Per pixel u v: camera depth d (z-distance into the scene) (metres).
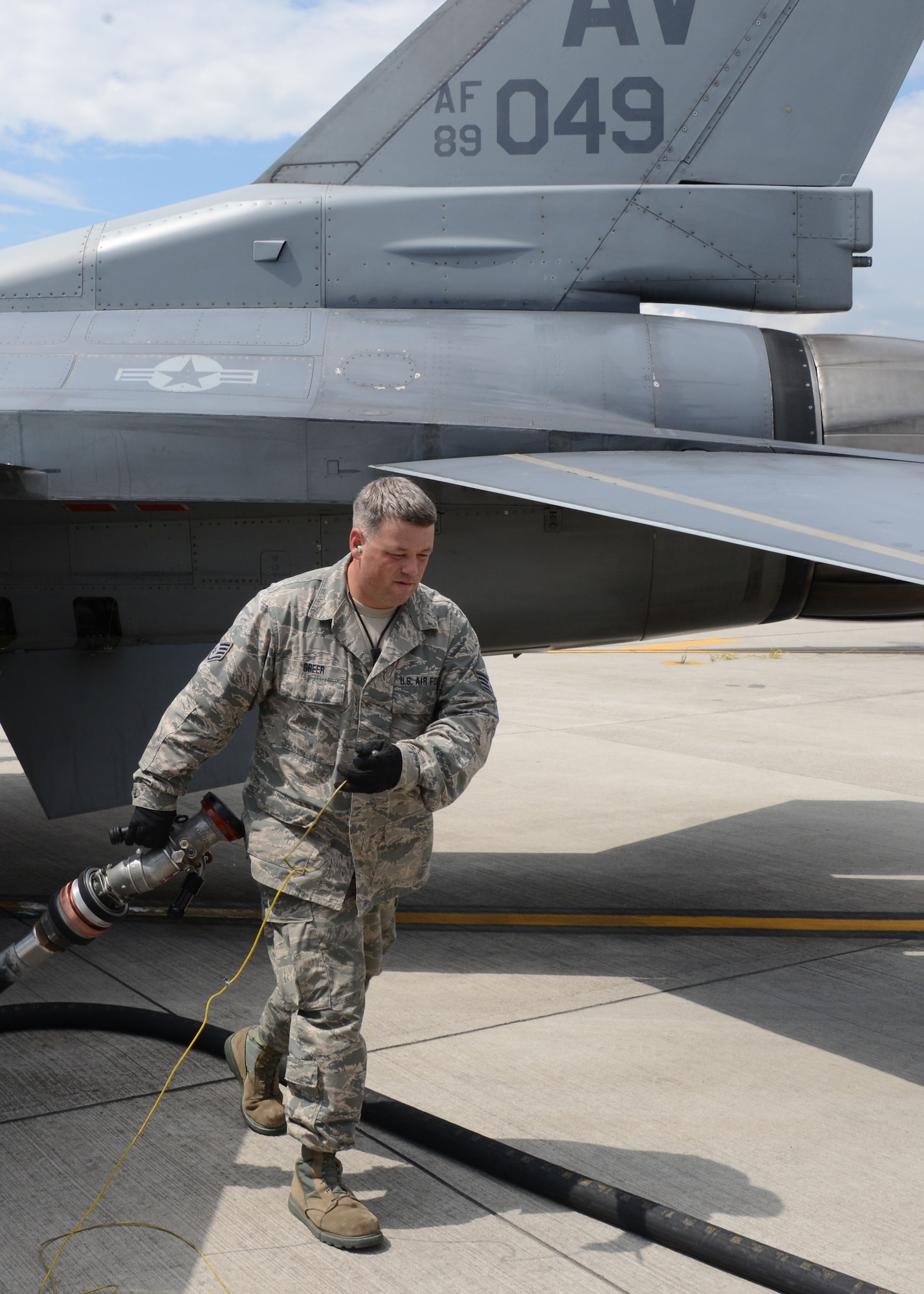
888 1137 2.97
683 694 12.53
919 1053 3.53
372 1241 2.41
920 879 5.61
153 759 2.44
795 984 4.14
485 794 7.57
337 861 2.42
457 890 5.37
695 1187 2.70
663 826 6.71
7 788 7.82
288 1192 2.64
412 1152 2.84
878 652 17.14
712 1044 3.58
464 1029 3.68
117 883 2.43
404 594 2.37
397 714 2.45
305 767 2.43
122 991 3.94
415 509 2.26
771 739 9.70
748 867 5.80
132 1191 2.63
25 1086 3.16
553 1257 2.40
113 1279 2.30
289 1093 2.50
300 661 2.41
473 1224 2.52
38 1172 2.71
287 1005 2.58
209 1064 3.32
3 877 5.51
